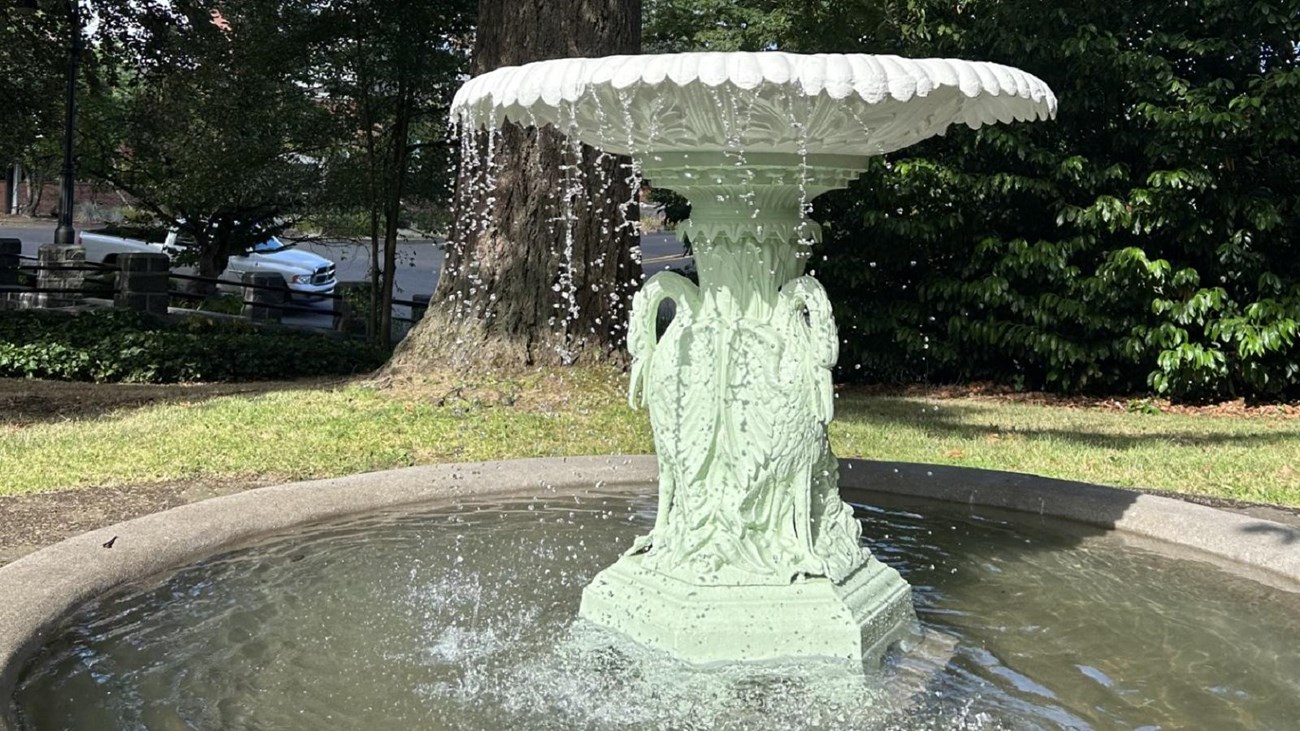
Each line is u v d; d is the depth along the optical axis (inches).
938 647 126.8
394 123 501.7
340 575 151.6
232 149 492.4
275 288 555.8
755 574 125.7
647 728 103.8
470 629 130.8
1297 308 352.5
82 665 117.3
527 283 322.3
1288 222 360.2
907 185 386.0
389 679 115.1
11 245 585.0
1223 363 360.2
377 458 239.8
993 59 395.2
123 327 468.1
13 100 578.9
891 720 106.2
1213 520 170.1
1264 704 110.0
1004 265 383.9
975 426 317.1
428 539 171.2
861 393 404.8
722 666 118.5
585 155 319.6
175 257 687.7
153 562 148.5
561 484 207.3
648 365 134.9
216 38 515.5
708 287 130.5
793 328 128.5
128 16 542.9
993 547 171.2
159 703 108.3
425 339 335.9
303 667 118.1
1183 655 124.0
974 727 104.5
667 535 132.6
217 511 167.8
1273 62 369.7
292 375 420.5
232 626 130.6
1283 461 253.4
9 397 334.3
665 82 98.0
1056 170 370.0
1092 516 183.8
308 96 487.8
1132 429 319.6
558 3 313.7
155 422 280.1
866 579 132.0
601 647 124.7
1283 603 142.4
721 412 128.9
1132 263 357.4
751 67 95.2
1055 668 120.3
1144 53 357.7
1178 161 358.0
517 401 303.1
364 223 604.7
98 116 629.9
